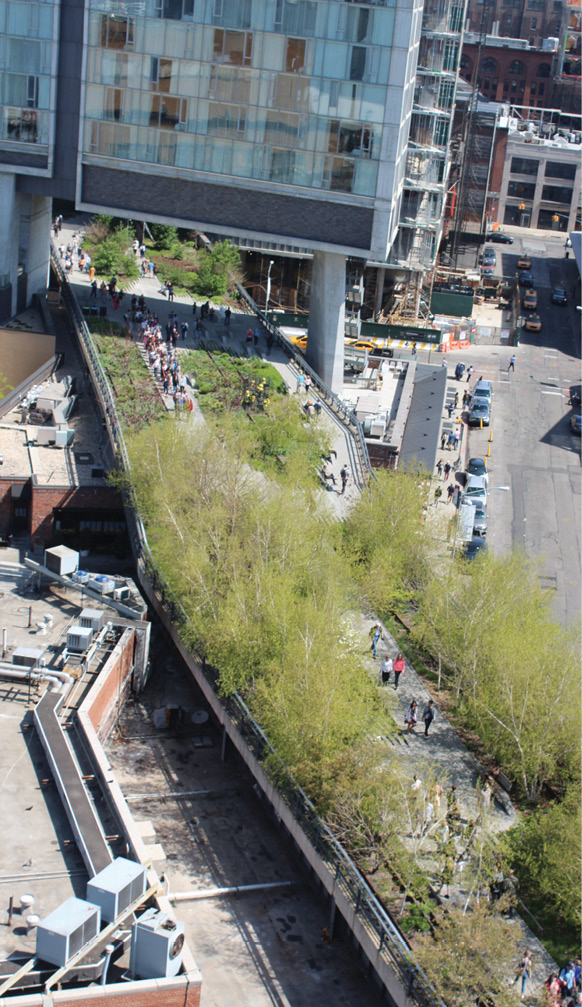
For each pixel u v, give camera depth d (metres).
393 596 63.88
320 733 47.53
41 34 89.12
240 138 89.50
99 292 102.31
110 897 35.47
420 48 126.56
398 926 42.56
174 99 89.50
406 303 141.50
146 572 64.25
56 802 42.78
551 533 92.94
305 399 87.81
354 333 127.12
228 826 51.88
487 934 39.00
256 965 44.38
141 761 55.28
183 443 67.88
